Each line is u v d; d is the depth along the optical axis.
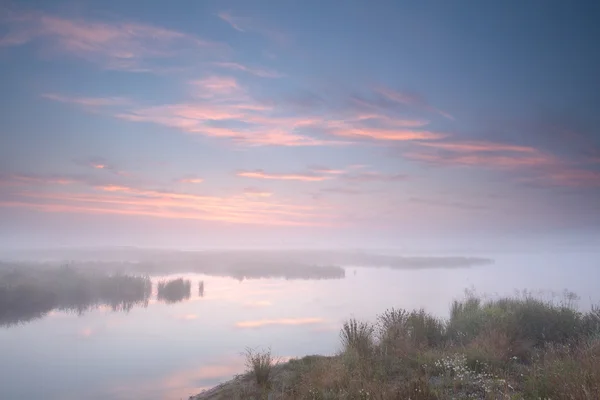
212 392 9.70
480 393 6.61
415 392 6.32
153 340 22.78
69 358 19.33
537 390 6.17
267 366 9.44
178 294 45.47
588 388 5.42
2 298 35.41
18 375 16.56
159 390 14.01
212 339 22.03
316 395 7.10
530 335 10.06
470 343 9.77
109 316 31.61
